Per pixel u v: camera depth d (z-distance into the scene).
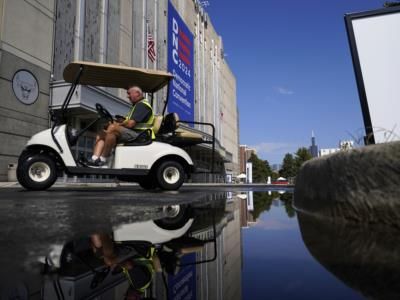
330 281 0.54
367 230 1.11
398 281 0.51
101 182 13.67
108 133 4.89
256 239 1.11
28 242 0.92
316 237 1.05
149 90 6.20
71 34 13.61
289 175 69.94
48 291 0.50
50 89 12.76
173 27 26.75
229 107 52.97
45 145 4.61
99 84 5.76
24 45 11.82
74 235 1.06
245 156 87.56
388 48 2.37
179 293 0.52
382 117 2.30
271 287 0.53
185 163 5.49
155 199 3.15
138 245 0.93
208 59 39.53
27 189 4.81
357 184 1.21
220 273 0.65
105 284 0.56
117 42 16.89
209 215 1.97
